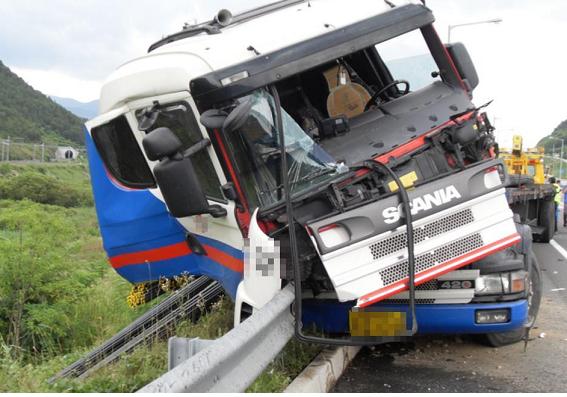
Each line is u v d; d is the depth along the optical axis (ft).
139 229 23.26
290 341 19.02
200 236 21.59
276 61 17.99
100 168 24.06
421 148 18.93
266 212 17.69
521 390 17.83
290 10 21.98
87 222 96.94
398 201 17.01
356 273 16.53
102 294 34.83
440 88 21.70
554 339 23.12
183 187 17.26
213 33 21.56
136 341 23.76
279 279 17.33
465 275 18.92
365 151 18.99
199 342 14.90
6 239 30.78
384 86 23.15
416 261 17.11
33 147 339.77
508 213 18.01
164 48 21.26
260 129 18.11
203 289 25.62
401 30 19.86
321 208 17.81
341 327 19.38
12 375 18.31
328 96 22.07
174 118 19.70
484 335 21.79
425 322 19.10
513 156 61.87
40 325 28.43
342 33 19.11
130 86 20.81
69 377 20.52
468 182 17.71
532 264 22.03
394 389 18.02
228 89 17.48
